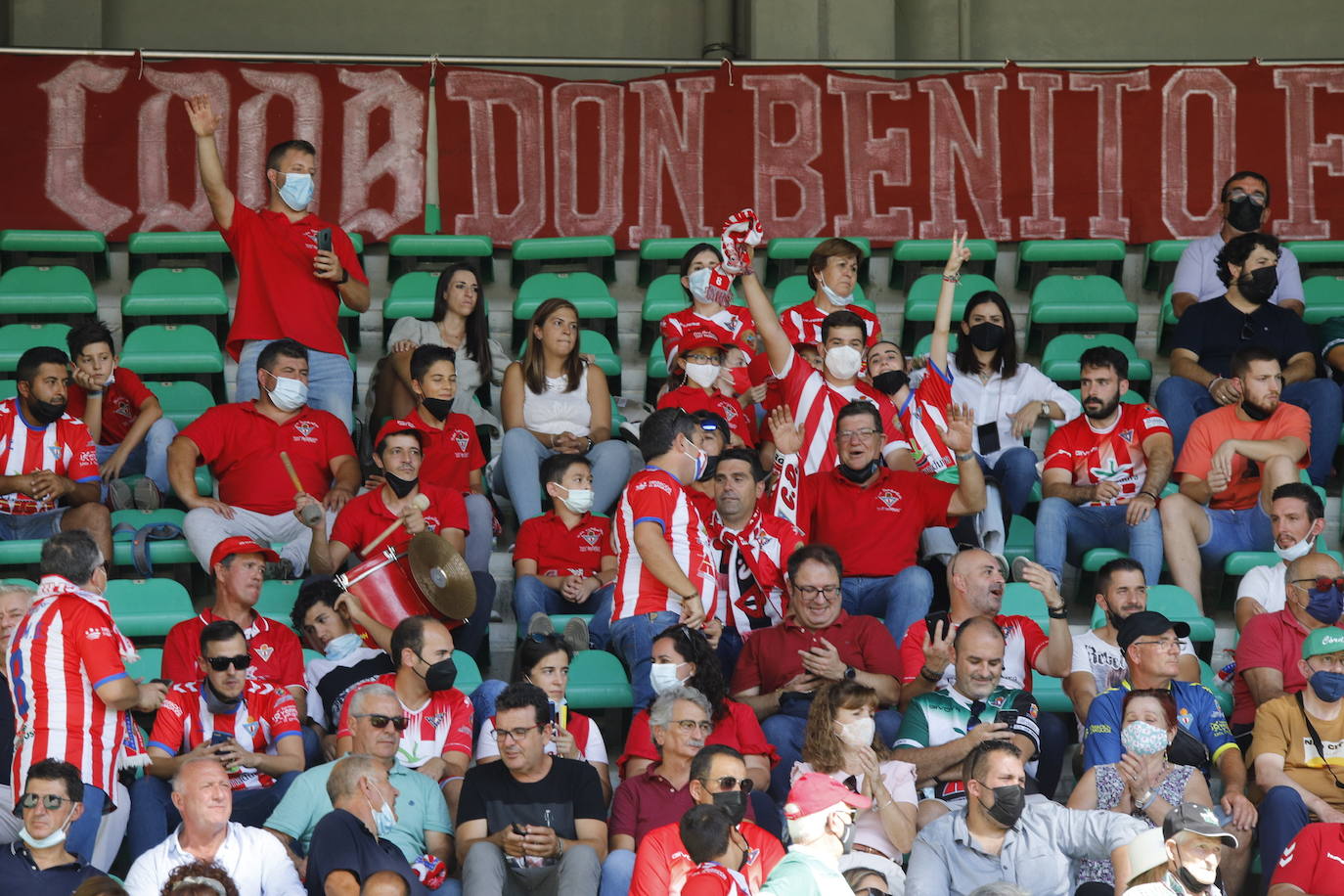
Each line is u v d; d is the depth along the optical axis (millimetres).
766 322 26375
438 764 21266
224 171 33375
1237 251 29609
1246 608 24531
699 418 25250
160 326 30125
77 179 33062
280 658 22266
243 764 20688
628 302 33656
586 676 23125
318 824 18828
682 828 16453
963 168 34531
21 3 37969
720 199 34219
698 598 21906
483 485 27812
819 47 38781
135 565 25453
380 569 23516
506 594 26609
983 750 19078
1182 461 27000
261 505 25906
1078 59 41000
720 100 34375
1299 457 26641
